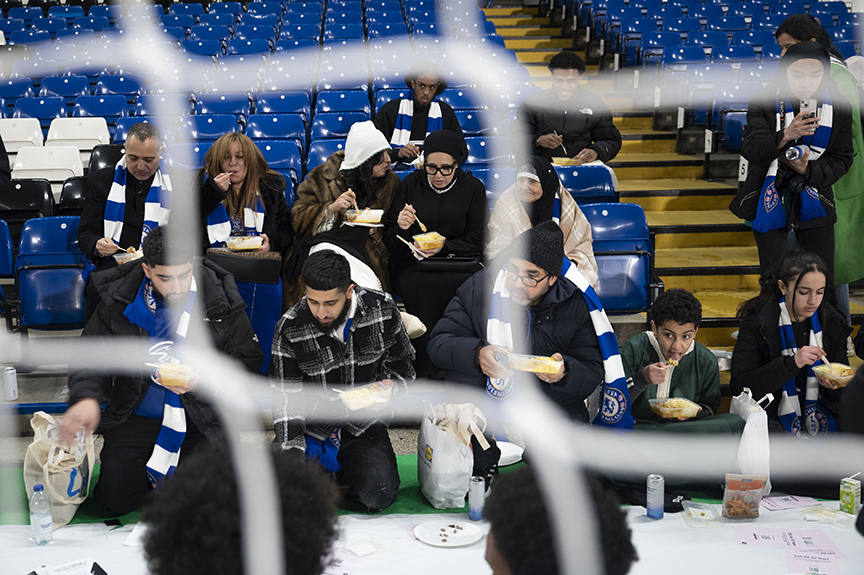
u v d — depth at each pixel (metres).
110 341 2.48
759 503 2.48
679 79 6.48
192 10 9.52
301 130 5.46
